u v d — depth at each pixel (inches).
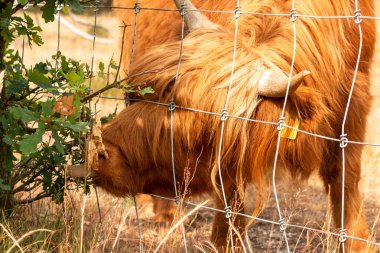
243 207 245.0
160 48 206.5
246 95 191.3
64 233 219.3
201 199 253.3
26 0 188.5
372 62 257.1
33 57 694.5
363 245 235.1
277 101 192.9
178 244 249.0
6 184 217.9
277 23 210.4
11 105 210.4
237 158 198.1
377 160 375.6
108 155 196.4
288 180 229.6
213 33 204.8
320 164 230.2
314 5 214.4
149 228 286.0
